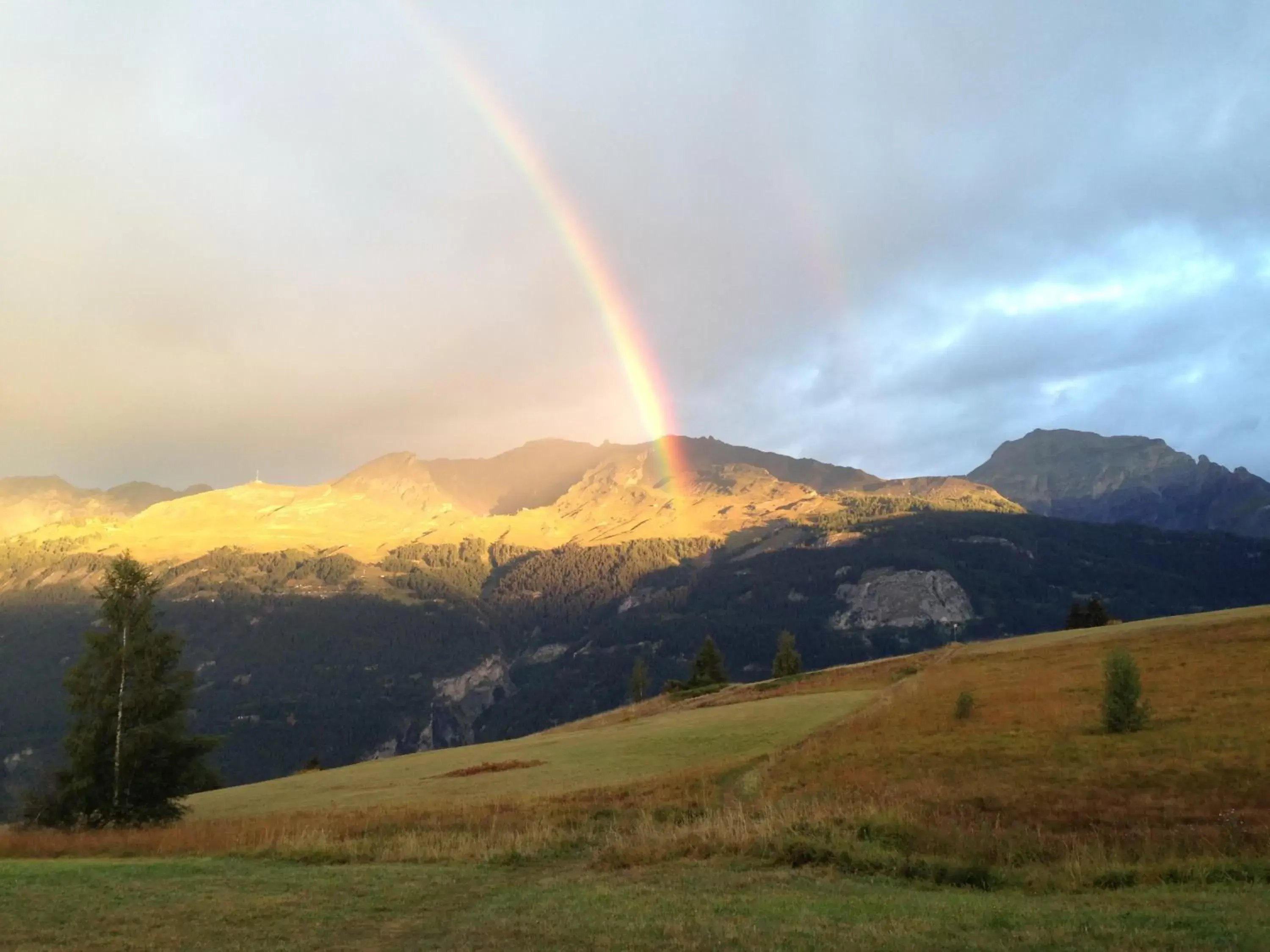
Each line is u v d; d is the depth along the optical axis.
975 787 28.69
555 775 48.12
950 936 13.00
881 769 34.41
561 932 14.43
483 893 19.14
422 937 15.00
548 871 22.08
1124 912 14.30
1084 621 122.81
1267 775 26.12
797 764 38.28
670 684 116.69
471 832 29.41
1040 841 20.67
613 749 56.56
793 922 14.30
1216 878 17.02
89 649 45.22
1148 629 75.06
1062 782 28.19
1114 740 33.88
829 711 59.62
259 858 25.70
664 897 17.08
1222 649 55.81
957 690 55.84
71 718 44.53
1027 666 63.75
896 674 79.19
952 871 18.39
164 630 47.44
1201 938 12.27
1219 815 22.59
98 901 18.47
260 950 14.31
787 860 20.61
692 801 32.50
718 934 13.58
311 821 34.62
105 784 43.00
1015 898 16.25
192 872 22.66
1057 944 12.33
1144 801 24.86
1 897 19.00
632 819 30.08
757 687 91.12
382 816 34.94
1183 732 33.56
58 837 32.09
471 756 69.50
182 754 44.44
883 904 15.63
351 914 17.03
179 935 15.45
